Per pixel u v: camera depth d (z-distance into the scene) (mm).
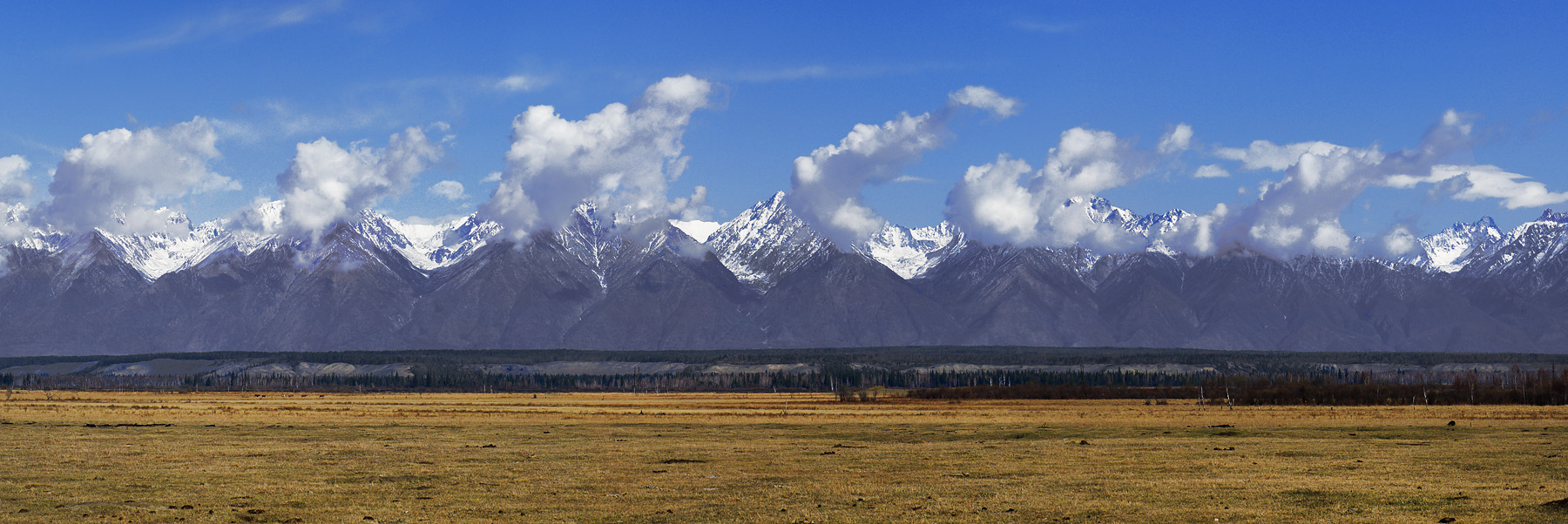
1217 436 123500
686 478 81000
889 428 141000
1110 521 60406
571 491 73938
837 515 62969
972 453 100500
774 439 121750
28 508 65500
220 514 64000
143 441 114188
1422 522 58031
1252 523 59000
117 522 61219
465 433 131625
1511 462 87812
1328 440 115312
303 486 76375
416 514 64000
